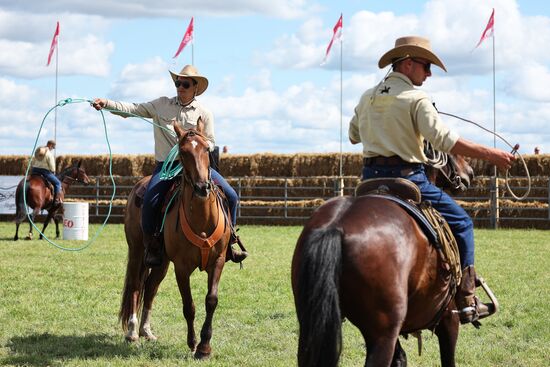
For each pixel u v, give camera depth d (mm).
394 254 5562
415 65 6840
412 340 10719
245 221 36812
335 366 5168
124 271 17719
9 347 10102
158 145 10562
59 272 17438
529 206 32844
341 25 37562
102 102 10500
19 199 26094
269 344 10367
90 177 40000
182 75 10328
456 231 6648
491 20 35062
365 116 6734
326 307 5188
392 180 6469
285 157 39719
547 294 14414
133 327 10547
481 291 14711
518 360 9531
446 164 7391
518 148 6918
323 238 5402
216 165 10508
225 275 17000
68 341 10492
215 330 11320
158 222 10031
